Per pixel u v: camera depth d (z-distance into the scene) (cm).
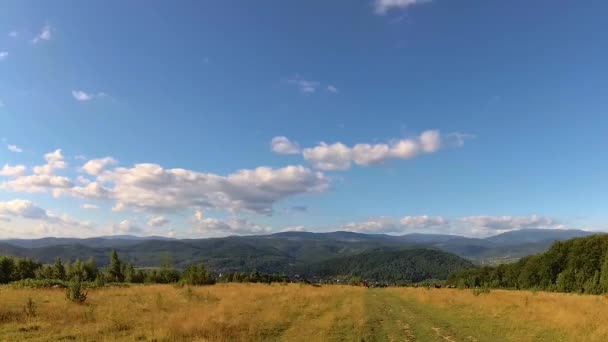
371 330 2131
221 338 1634
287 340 1753
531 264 11506
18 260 7575
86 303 2714
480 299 3869
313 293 4488
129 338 1623
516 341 1834
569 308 2911
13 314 2058
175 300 3164
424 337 1956
